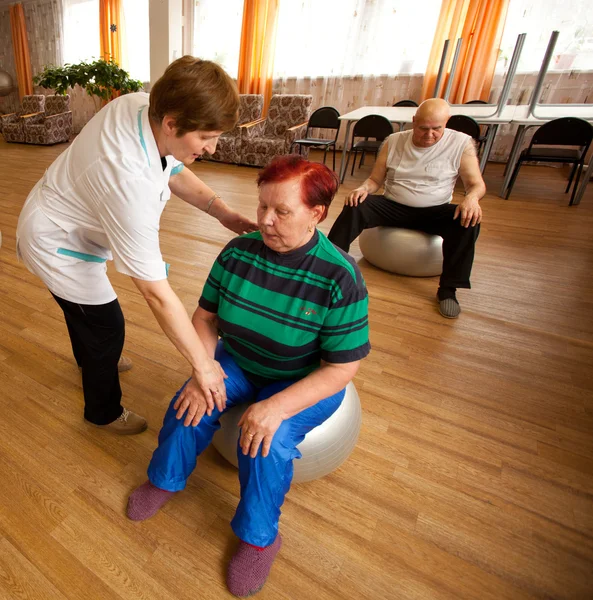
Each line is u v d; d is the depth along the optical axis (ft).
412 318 6.27
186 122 2.01
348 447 3.44
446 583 2.93
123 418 3.93
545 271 7.95
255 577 2.79
